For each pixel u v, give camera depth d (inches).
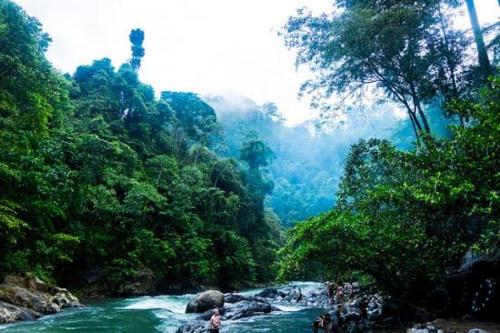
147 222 1412.4
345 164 760.3
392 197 476.4
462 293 516.4
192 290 1480.1
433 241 495.8
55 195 960.3
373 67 838.5
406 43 790.5
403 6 757.3
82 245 1134.4
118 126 1724.9
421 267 540.7
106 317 709.9
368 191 519.8
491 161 373.4
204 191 1765.5
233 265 1739.7
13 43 954.7
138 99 1883.6
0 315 616.7
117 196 1382.9
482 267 475.8
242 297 922.1
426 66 784.3
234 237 1764.3
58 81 1326.3
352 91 908.0
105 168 1304.1
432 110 1217.4
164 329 613.0
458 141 410.9
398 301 573.3
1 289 712.4
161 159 1733.5
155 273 1328.7
